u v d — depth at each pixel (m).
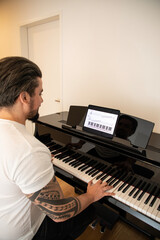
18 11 2.53
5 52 3.07
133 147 1.04
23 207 0.71
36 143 0.61
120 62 1.65
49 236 0.83
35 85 0.64
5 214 0.68
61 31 2.04
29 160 0.55
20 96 0.61
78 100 2.10
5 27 2.86
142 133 1.02
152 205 0.86
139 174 0.97
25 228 0.75
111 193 0.92
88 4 1.72
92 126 1.18
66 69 2.13
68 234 0.90
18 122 0.66
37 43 2.63
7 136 0.58
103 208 1.37
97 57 1.80
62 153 1.34
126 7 1.49
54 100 2.63
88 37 1.82
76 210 0.73
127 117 1.09
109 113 1.10
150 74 1.49
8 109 0.63
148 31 1.42
